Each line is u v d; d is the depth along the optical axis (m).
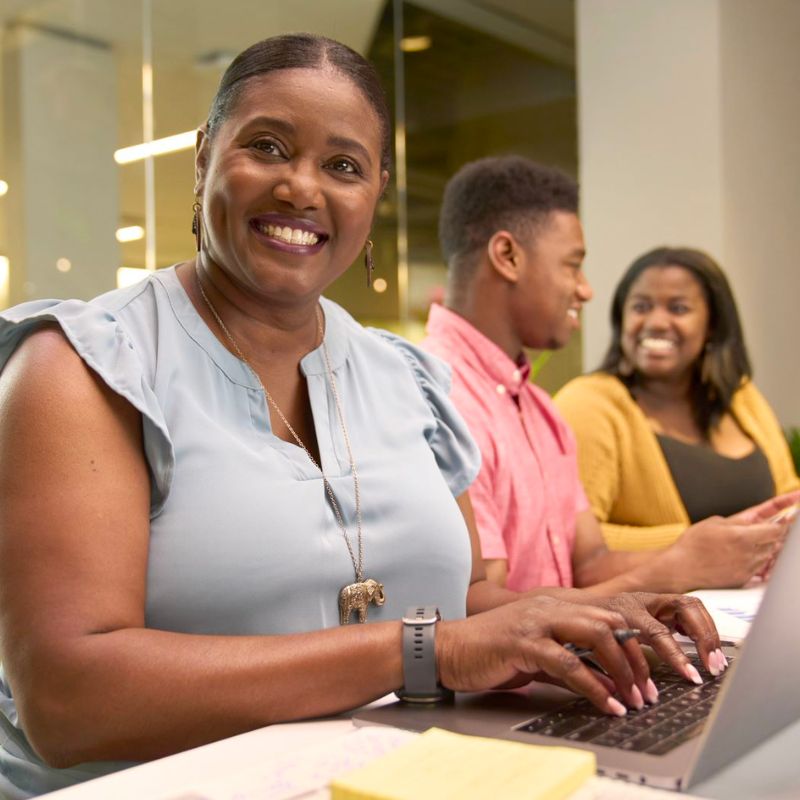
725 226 3.75
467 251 1.84
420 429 1.18
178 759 0.73
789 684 0.73
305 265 1.05
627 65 3.95
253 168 1.03
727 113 3.76
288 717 0.81
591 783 0.61
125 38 3.15
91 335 0.92
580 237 1.85
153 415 0.92
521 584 1.72
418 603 1.07
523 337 1.84
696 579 1.65
